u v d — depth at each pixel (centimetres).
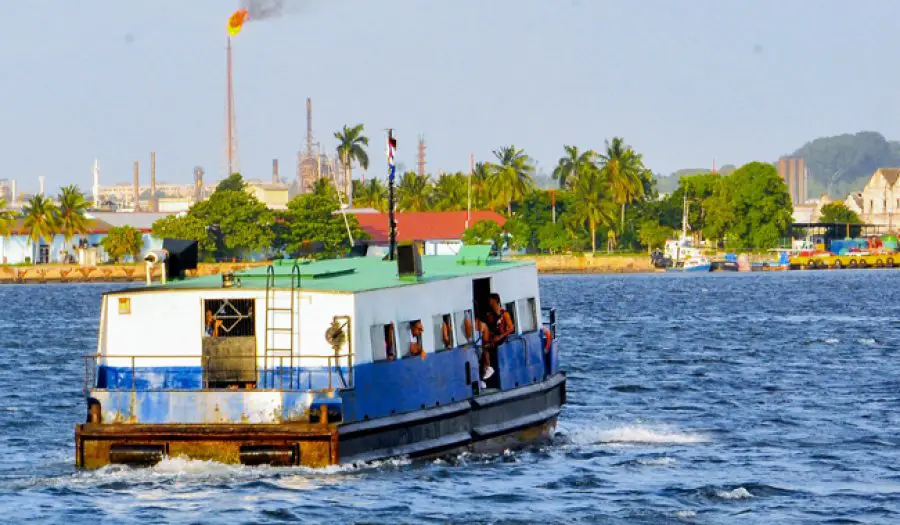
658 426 13850
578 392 17188
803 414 14825
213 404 9450
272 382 9638
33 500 9556
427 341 10306
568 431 13262
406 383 10006
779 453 12081
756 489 10388
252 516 8994
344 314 9525
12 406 15888
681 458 11706
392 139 12100
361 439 9575
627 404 15888
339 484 9438
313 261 11394
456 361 10619
